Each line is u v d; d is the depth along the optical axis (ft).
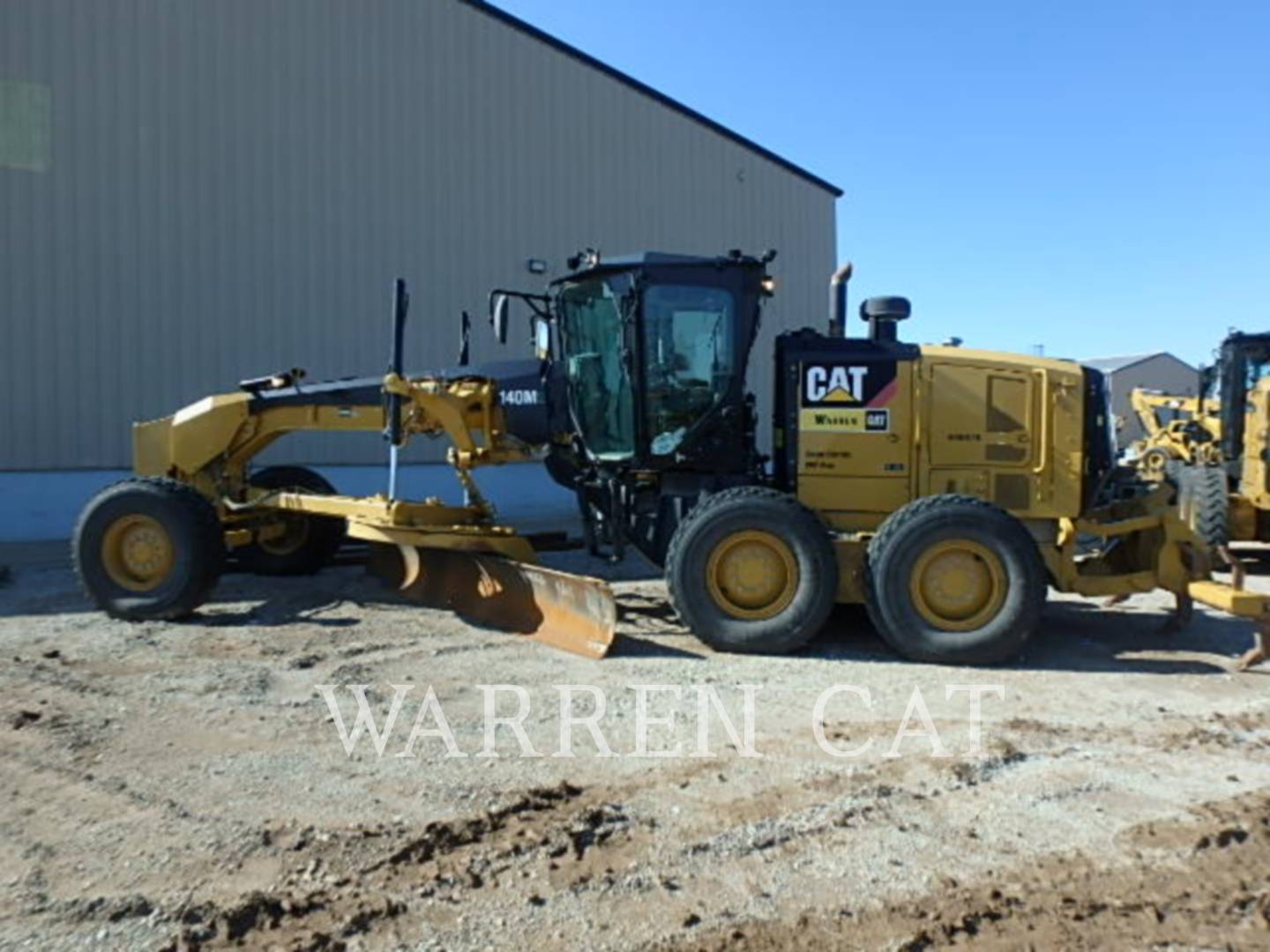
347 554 28.43
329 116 43.52
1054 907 9.72
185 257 40.22
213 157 40.75
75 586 26.78
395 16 45.21
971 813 11.96
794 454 21.33
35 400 37.45
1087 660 19.47
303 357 42.96
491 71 48.08
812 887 10.10
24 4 37.01
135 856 10.60
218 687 16.92
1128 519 21.21
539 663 18.62
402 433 23.77
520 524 44.55
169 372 39.93
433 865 10.46
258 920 9.32
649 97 53.52
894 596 18.85
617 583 27.37
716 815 11.78
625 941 9.07
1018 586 18.66
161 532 22.03
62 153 37.78
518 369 24.89
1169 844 11.12
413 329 45.91
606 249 52.24
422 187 46.06
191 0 40.22
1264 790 12.76
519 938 9.10
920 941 9.11
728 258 21.58
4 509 36.86
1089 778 13.10
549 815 11.69
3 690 16.74
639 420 21.53
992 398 20.83
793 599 19.34
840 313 24.00
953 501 19.08
